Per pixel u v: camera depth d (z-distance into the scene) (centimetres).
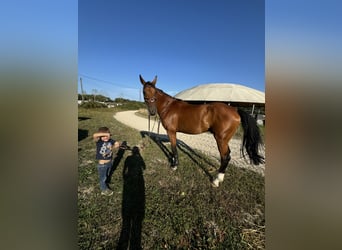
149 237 183
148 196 249
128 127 818
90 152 408
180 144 548
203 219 210
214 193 263
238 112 289
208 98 1263
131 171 324
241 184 290
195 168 350
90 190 258
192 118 308
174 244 177
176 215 214
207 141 618
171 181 296
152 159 391
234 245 178
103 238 180
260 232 195
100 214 211
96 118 1061
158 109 340
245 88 1337
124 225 196
